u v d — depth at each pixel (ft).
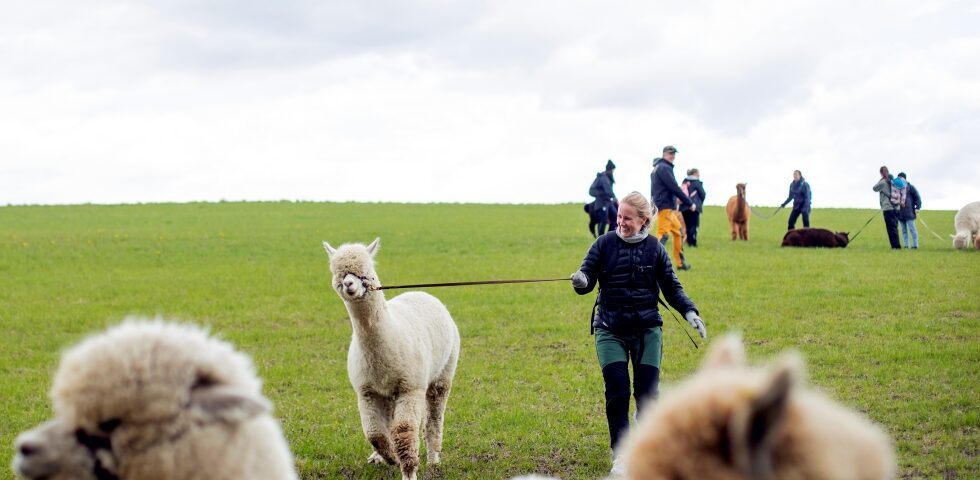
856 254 76.43
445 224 129.70
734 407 4.66
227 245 98.22
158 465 9.12
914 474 22.97
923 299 51.80
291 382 37.55
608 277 23.73
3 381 37.91
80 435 9.27
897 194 81.00
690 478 4.67
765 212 154.51
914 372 34.30
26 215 149.28
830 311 49.42
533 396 33.88
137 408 9.11
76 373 9.33
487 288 65.05
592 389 34.78
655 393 23.06
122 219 140.15
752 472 4.42
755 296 55.11
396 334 24.40
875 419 28.02
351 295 23.50
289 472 10.73
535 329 48.39
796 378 4.12
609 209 84.53
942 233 106.11
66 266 79.92
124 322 10.44
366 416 24.98
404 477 24.17
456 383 36.50
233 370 9.84
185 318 53.42
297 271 75.87
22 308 57.21
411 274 71.51
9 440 28.84
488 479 24.47
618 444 22.74
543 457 26.37
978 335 41.60
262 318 53.78
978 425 27.30
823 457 4.42
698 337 44.14
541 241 99.86
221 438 9.34
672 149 67.31
